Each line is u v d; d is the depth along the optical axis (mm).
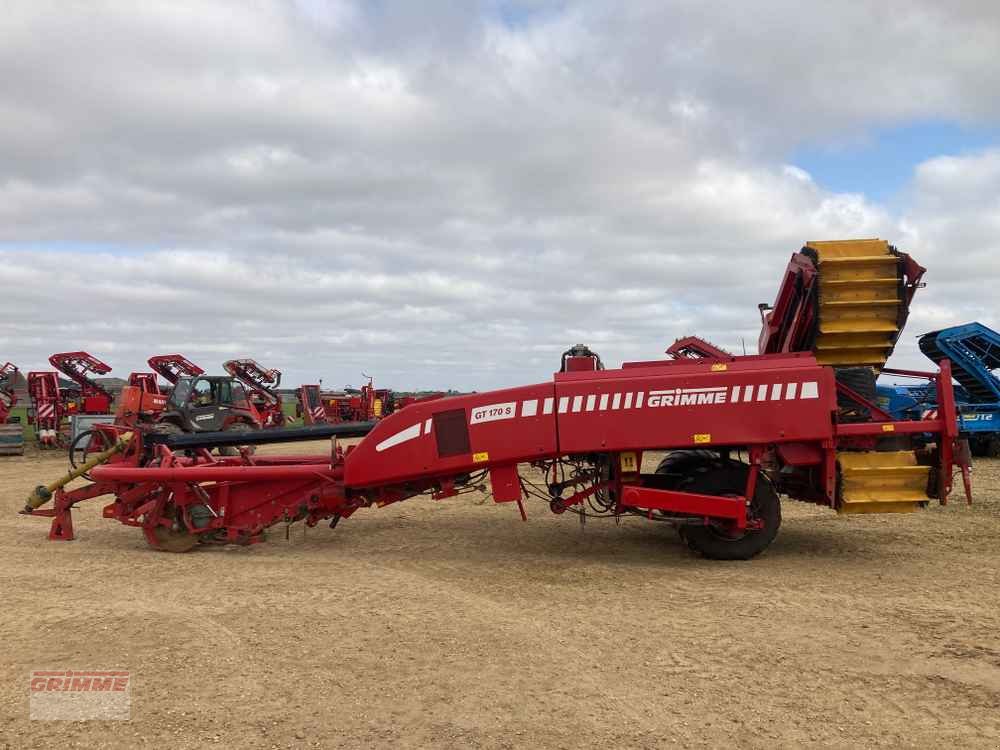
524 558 7848
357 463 7836
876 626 5305
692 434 7332
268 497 8227
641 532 9359
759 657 4723
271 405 30297
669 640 5066
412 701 4117
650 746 3584
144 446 8930
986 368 17859
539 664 4645
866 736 3660
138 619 5590
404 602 6066
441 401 7680
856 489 7402
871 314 7770
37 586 6664
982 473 14703
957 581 6625
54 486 9031
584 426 7414
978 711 3918
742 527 7418
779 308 8664
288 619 5590
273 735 3732
